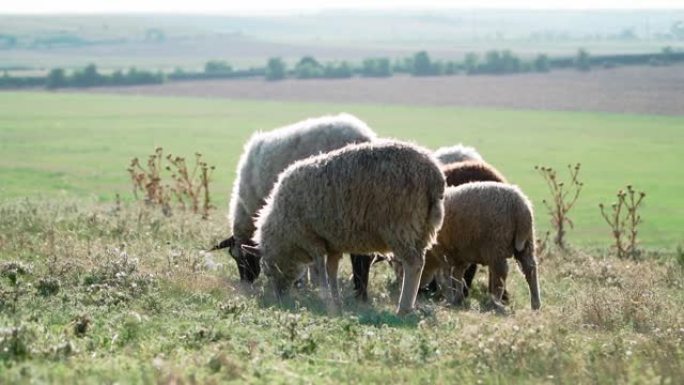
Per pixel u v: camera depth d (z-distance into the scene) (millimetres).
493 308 18094
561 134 96750
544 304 18797
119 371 10406
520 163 71812
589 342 13039
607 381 10648
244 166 21281
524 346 12023
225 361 10820
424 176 15945
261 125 103688
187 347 12031
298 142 20438
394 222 16000
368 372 11047
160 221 25031
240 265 20297
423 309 16172
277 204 17203
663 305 17031
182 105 136125
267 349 11852
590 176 65000
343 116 20875
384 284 20391
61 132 94000
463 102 138000
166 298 15383
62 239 20703
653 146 86000
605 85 148500
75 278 16125
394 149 16062
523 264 18734
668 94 135375
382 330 13312
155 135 91125
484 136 93438
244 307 14641
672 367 11180
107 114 118750
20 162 65438
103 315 13578
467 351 12016
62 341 11562
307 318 13859
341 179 16203
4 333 11359
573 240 37312
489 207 18516
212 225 25578
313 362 11633
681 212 49125
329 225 16516
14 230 22094
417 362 11672
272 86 166750
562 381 10711
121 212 26531
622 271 22922
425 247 16375
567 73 168250
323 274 17109
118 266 16594
